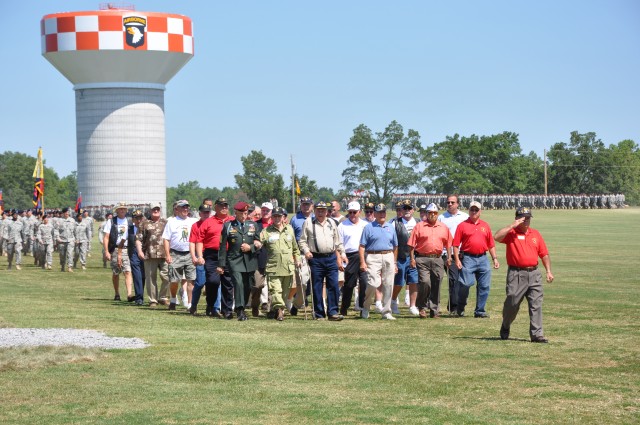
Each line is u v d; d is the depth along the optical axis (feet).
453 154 488.85
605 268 115.96
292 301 68.95
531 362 47.29
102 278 107.55
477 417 36.09
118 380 42.91
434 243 67.15
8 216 142.00
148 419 35.96
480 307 67.41
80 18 273.54
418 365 46.39
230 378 43.24
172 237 72.13
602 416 36.27
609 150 495.82
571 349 51.42
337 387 41.42
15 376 43.73
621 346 52.54
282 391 40.63
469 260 66.90
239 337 55.47
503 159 493.36
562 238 188.96
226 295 66.64
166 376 43.78
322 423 35.27
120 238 79.77
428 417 36.09
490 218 288.71
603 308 72.84
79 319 63.31
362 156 433.48
